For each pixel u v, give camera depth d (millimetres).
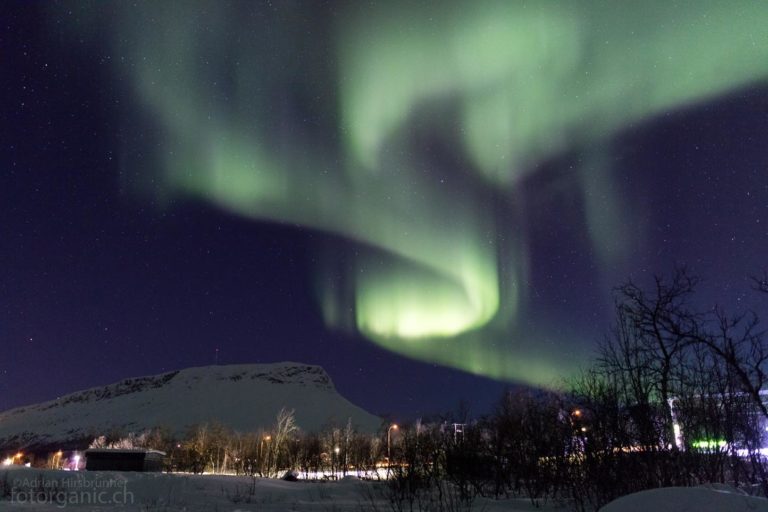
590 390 19750
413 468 23750
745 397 16703
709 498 8883
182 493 22797
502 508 19594
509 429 26531
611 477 18234
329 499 23547
